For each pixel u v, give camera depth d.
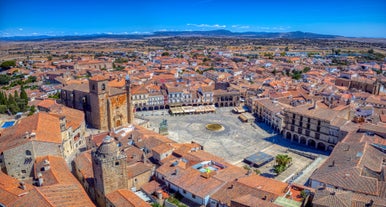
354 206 69.69
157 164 111.12
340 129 136.50
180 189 90.06
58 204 73.06
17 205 72.31
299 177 112.00
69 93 176.88
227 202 79.44
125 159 87.44
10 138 110.38
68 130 129.75
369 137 121.38
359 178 87.50
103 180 84.50
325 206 69.38
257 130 176.00
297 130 156.25
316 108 158.75
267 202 70.56
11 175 100.62
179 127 179.75
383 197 79.44
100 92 157.88
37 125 114.31
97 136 132.25
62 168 98.56
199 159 105.12
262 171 122.31
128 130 138.38
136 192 94.75
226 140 159.38
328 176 92.38
